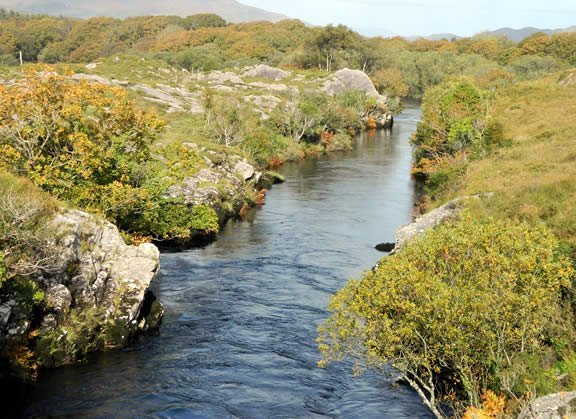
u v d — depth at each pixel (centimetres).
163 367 2155
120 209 3309
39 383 1997
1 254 1906
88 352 2231
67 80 3288
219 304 2783
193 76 12531
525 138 5034
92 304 2317
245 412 1862
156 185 3591
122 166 3344
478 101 6469
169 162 3753
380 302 1597
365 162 7556
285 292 2967
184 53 17150
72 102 3106
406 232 3303
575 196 2856
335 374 2133
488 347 1675
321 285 3086
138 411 1850
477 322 1557
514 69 15862
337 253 3703
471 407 1574
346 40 16412
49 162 3039
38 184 2842
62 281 2255
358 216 4728
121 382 2031
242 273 3256
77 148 2950
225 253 3659
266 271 3303
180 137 5538
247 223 4488
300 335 2458
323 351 1780
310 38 16625
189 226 3906
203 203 4256
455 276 1723
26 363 2009
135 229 3612
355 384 2062
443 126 6203
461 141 5584
